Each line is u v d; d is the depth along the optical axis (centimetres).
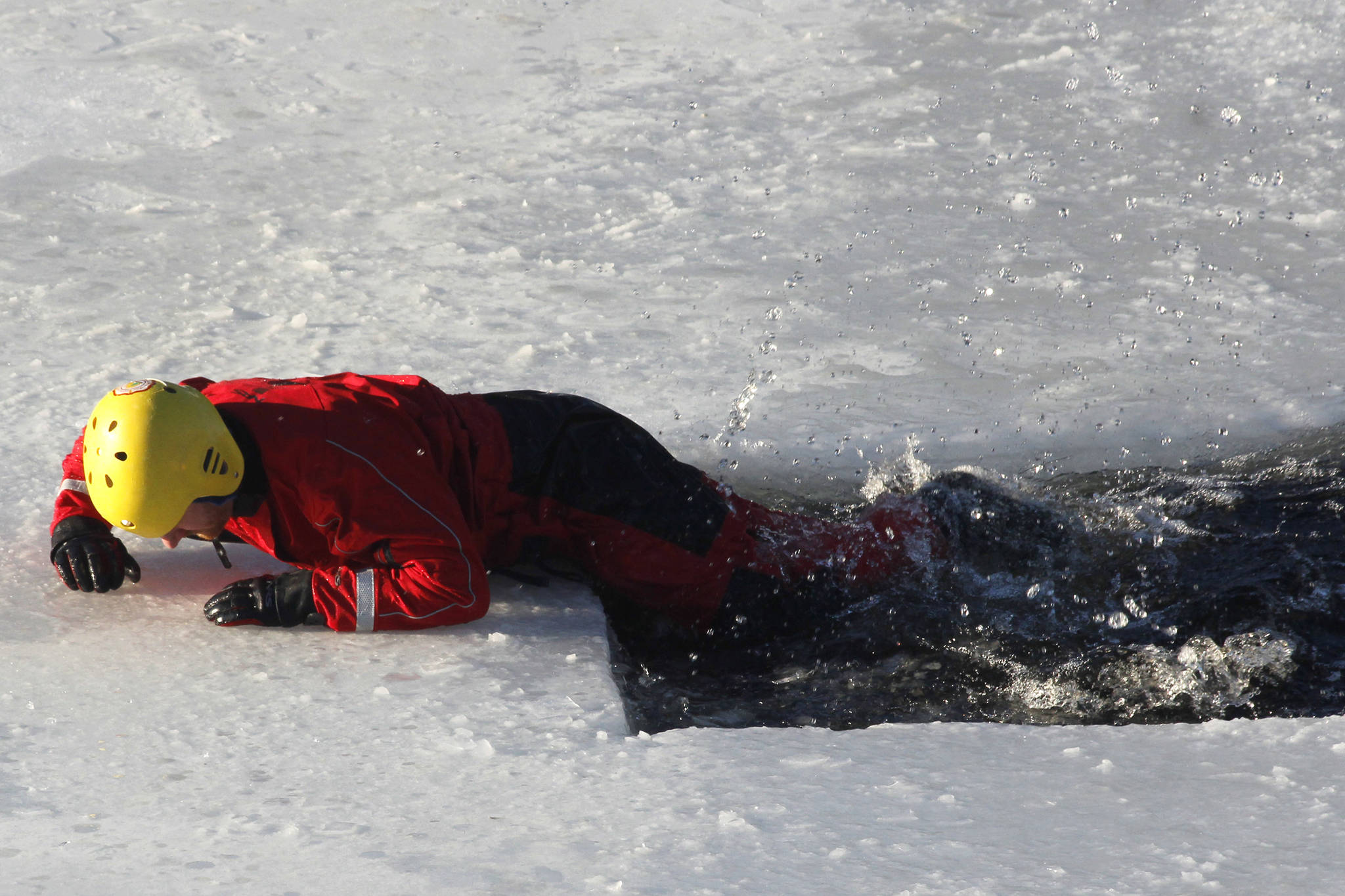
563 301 2288
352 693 1055
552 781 888
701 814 830
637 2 4466
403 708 1025
